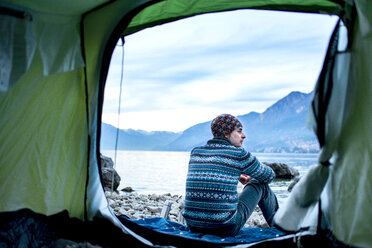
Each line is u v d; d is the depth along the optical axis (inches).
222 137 109.7
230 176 104.2
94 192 107.0
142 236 105.4
